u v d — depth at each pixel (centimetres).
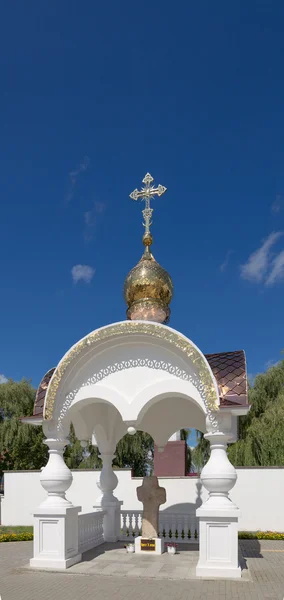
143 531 1246
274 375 2609
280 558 1258
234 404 998
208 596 826
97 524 1358
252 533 1705
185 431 2909
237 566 952
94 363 1129
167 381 1071
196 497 1897
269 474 1870
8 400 3122
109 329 1082
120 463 3086
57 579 953
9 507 2088
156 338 1061
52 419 1095
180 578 952
